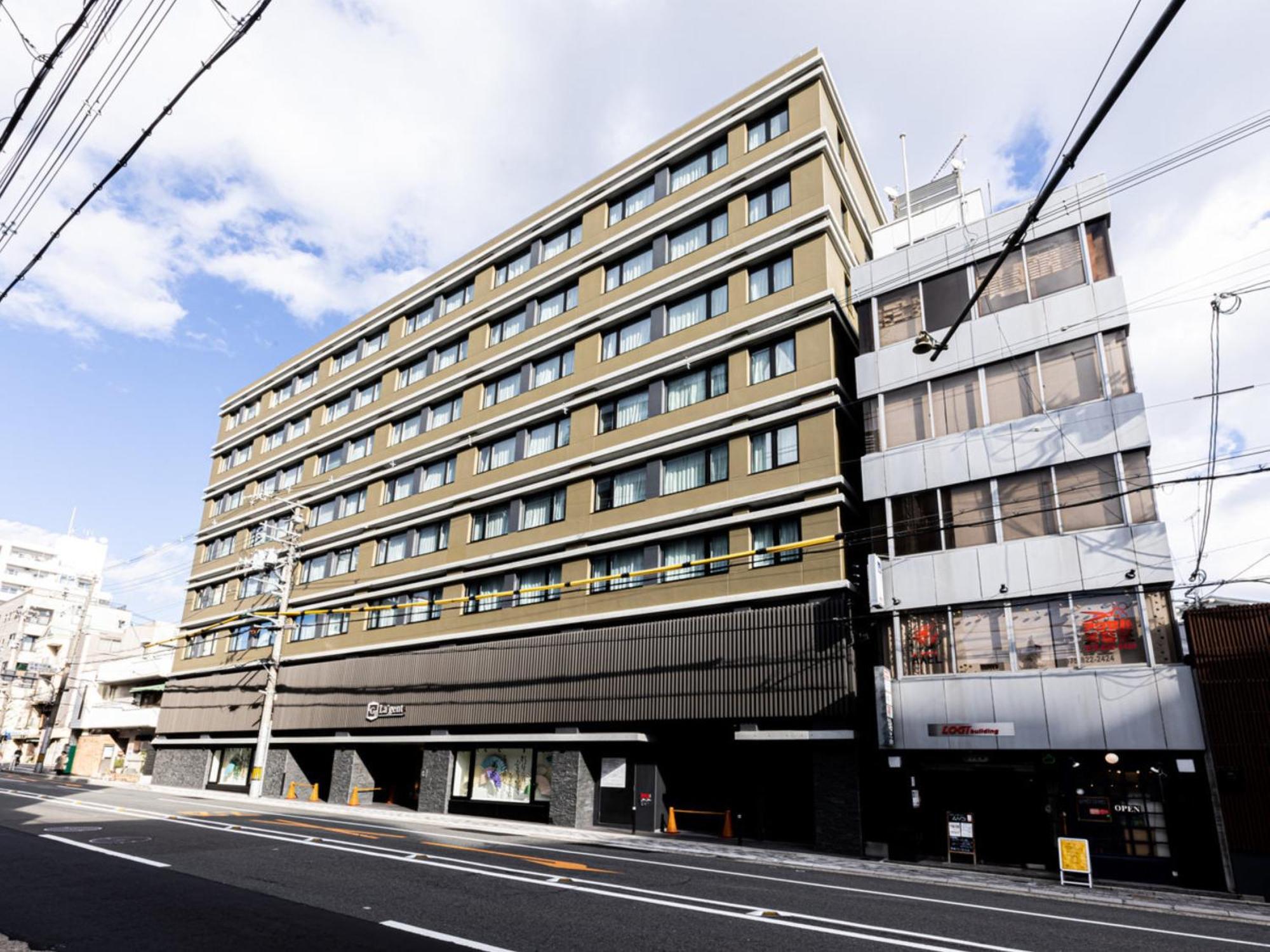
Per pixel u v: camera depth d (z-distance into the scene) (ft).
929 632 65.16
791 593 72.95
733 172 92.99
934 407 70.64
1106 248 65.05
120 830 58.49
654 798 78.28
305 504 142.10
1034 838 59.72
